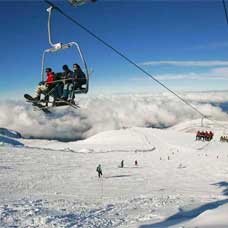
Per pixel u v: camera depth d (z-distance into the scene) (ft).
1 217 58.95
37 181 138.21
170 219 49.78
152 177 160.76
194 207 64.59
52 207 72.54
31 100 43.52
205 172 187.83
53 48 37.86
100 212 64.44
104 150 359.05
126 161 253.44
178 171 192.44
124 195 100.17
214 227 32.07
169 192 107.24
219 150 352.90
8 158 225.56
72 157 258.98
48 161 223.10
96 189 116.57
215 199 81.00
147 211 63.05
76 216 59.98
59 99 42.16
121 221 54.29
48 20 36.37
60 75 42.32
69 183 134.72
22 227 51.80
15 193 104.88
